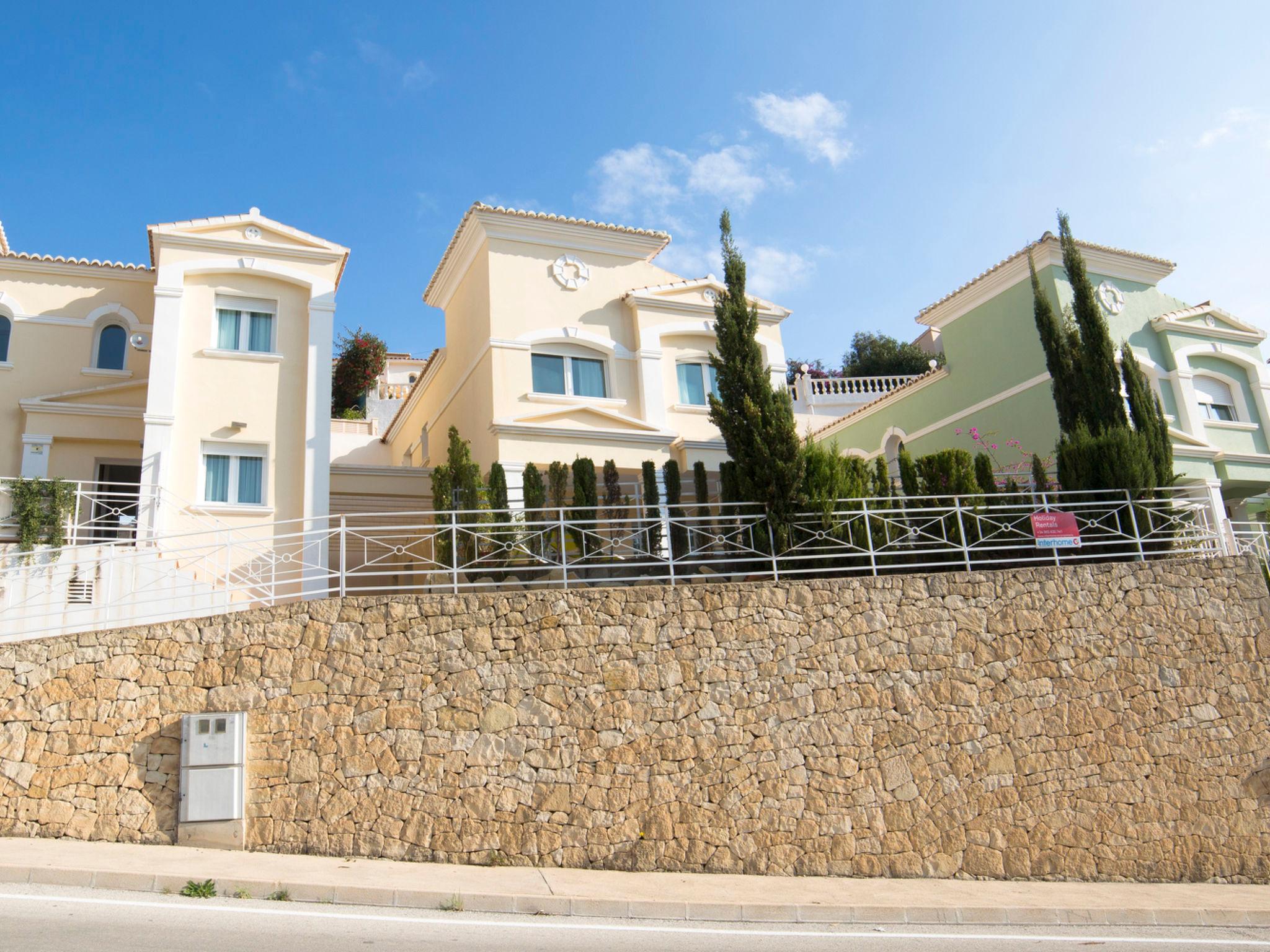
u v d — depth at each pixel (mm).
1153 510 16781
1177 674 14586
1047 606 14453
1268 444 23312
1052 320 19688
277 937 8047
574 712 12453
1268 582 16578
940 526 16641
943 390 25203
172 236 18828
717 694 12945
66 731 11289
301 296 19672
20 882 9273
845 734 13195
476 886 10336
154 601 12562
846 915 10648
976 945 9812
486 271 20938
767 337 22844
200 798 11219
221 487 18141
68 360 19844
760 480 16078
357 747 11805
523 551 15828
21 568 13344
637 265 22516
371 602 12352
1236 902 12344
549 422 20234
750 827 12523
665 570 17188
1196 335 23656
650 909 10195
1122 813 13750
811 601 13680
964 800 13297
